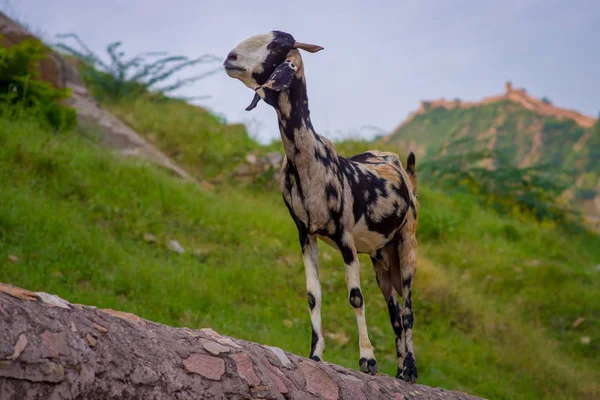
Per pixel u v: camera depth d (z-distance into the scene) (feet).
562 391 28.07
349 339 26.16
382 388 13.39
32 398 8.00
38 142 31.58
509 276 38.17
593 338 33.99
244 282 27.25
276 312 26.07
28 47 35.83
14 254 22.31
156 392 9.25
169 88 54.03
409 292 16.88
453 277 34.96
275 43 13.78
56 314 8.86
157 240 28.12
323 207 14.14
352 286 14.32
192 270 26.37
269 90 13.76
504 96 330.75
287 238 33.73
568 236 56.34
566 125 302.04
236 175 43.24
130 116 47.78
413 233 17.48
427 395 14.56
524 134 303.48
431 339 29.01
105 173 32.55
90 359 8.71
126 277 23.24
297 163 13.99
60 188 29.19
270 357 11.59
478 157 65.05
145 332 9.85
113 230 27.68
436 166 63.82
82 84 45.44
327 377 12.28
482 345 29.48
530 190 60.54
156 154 40.52
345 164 15.40
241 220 33.94
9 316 8.28
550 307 36.19
